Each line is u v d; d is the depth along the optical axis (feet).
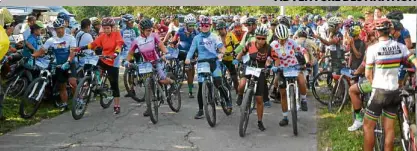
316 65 29.35
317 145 18.21
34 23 26.66
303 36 28.27
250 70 19.85
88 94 23.09
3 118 21.95
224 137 19.43
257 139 19.13
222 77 23.12
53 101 25.36
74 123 21.70
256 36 19.27
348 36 23.88
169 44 31.35
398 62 13.97
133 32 30.89
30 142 18.40
